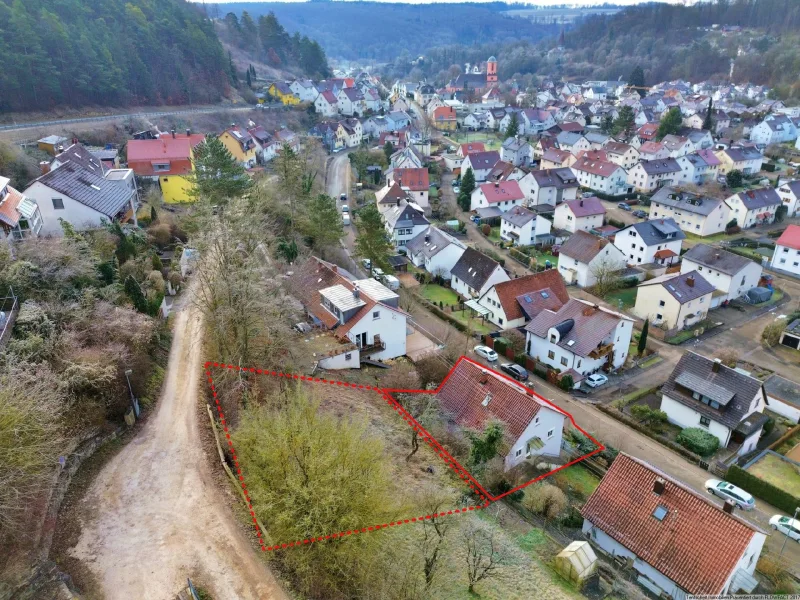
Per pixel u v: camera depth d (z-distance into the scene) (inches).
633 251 2906.0
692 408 1622.8
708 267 2532.0
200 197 2007.9
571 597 1004.6
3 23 3506.4
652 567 1074.1
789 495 1357.0
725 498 1387.8
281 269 1999.3
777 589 1102.4
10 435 833.5
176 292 1865.2
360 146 5142.7
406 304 2247.8
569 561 1046.4
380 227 2429.9
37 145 2913.4
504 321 2143.2
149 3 5172.2
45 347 1141.7
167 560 890.7
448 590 933.2
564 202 3353.8
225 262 1298.0
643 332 2004.2
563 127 5866.1
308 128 5546.3
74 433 1080.8
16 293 1300.4
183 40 5231.3
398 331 1786.4
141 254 1929.1
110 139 3479.3
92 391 1157.1
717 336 2215.8
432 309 2325.3
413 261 2920.8
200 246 1406.3
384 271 2502.5
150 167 2783.0
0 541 866.1
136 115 4109.3
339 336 1684.3
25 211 1736.0
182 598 828.6
